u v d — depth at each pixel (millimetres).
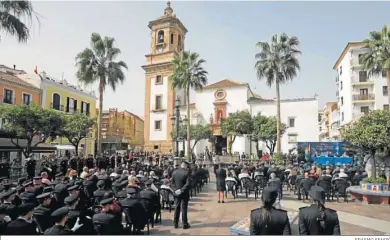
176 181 8203
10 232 4359
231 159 34312
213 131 48188
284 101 47906
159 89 49531
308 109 46844
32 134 21938
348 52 45062
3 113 21344
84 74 28031
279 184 12117
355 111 43375
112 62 28875
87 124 27297
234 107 49031
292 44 30594
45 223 5262
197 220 9047
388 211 10383
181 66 33156
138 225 6914
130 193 6977
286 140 47094
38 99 35469
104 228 5465
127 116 60406
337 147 28234
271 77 30922
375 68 28234
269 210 4137
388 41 26516
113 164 22578
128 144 58406
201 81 33531
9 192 6730
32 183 8242
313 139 46125
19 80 33719
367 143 12547
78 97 43000
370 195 11859
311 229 4074
